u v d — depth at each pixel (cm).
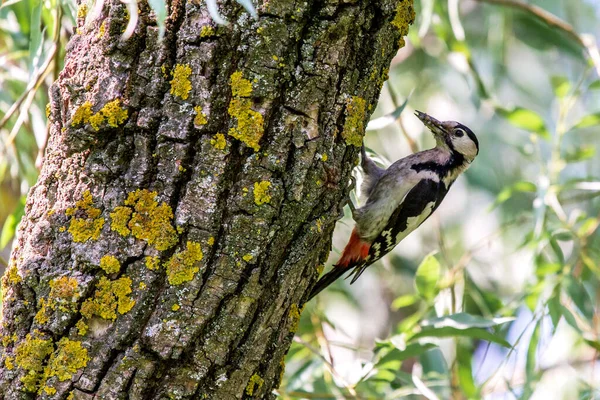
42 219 559
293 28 555
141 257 538
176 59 548
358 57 591
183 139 543
